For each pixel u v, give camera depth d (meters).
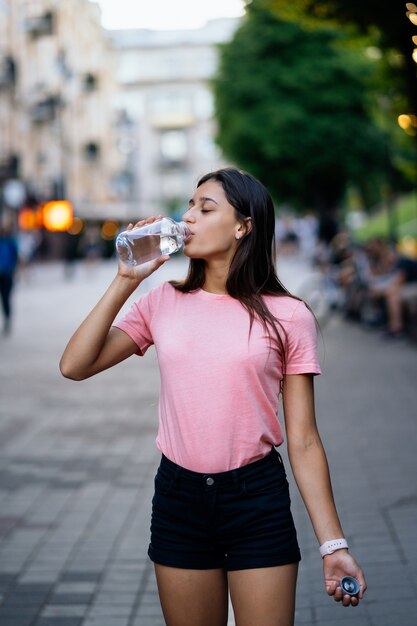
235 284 2.62
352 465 6.61
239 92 38.97
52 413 9.27
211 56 88.19
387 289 14.52
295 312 2.63
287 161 39.22
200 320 2.60
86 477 6.64
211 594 2.62
